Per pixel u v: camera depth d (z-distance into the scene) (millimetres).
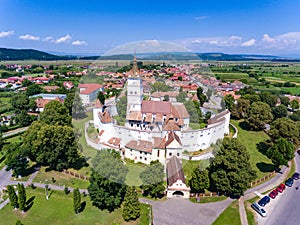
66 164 41281
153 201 33906
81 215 31359
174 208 32719
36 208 33156
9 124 72000
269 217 32406
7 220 30797
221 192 36344
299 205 35250
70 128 40562
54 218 30984
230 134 58906
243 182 33406
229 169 34406
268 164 47750
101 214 31422
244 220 31297
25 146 41625
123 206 32062
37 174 42031
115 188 29891
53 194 36312
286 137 49406
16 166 40531
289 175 43938
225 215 31891
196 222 30312
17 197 33031
